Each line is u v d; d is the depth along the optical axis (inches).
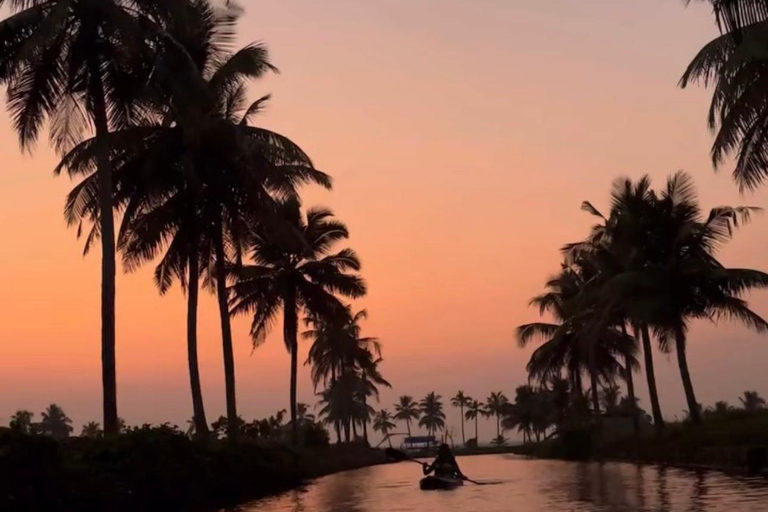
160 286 1376.7
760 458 1152.8
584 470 1513.3
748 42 858.1
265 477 1246.9
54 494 695.7
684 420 1866.4
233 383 1326.3
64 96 988.6
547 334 2422.5
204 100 1030.4
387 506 895.1
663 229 1615.4
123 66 1002.7
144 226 1240.2
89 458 818.2
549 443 2770.7
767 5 865.5
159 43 996.6
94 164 1128.8
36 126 966.4
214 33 1230.3
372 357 3002.0
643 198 1658.5
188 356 1279.5
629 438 1975.9
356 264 1982.0
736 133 943.0
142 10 993.5
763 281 1509.6
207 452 1061.8
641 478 1141.7
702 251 1627.7
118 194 1199.6
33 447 690.8
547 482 1180.5
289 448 1582.2
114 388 961.5
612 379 2439.7
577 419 2652.6
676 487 935.7
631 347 2176.4
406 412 7652.6
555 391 3373.5
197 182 1178.0
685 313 1619.1
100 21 959.6
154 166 1190.3
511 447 5787.4
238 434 1413.6
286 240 1300.4
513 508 795.4
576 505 788.0
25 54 840.9
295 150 1286.9
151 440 891.4
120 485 788.6
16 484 662.5
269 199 1285.7
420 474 1828.2
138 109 1040.8
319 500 1021.2
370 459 2807.6
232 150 1239.5
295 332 1847.9
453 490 1119.0
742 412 1759.4
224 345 1328.7
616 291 1594.5
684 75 991.0
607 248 1818.4
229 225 1321.4
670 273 1587.1
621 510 709.3
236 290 1798.7
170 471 890.1
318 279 1908.2
